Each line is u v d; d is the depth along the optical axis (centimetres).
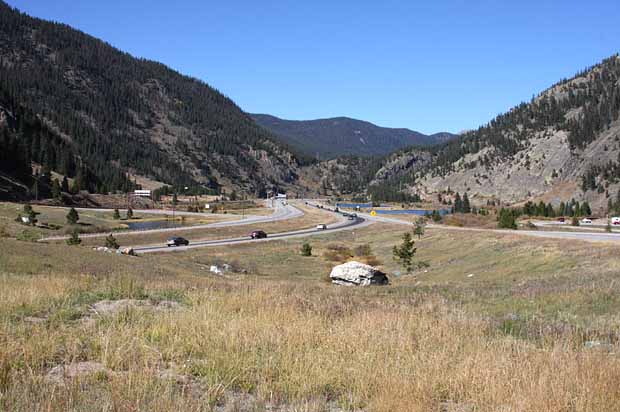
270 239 8231
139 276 2580
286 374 679
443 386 657
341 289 2114
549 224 9175
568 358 740
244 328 904
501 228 7325
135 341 805
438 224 9256
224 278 3541
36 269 2444
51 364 716
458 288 2225
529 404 573
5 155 14500
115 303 1265
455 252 5322
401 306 1363
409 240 4981
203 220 12094
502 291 1898
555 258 3569
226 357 735
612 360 739
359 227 10300
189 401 567
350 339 860
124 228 9488
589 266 3056
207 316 1008
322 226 10194
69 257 3061
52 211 10250
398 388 624
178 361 744
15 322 948
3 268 2325
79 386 595
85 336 848
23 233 6300
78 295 1320
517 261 3897
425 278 4294
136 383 605
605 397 593
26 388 569
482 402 593
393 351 795
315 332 914
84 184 16875
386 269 5369
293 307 1194
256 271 5181
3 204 9788
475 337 921
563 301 1525
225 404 597
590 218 12050
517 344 880
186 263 4544
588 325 1128
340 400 622
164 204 18638
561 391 602
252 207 19388
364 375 672
